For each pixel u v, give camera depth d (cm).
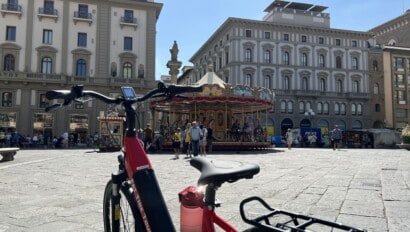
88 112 3825
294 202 582
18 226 459
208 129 2127
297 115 5419
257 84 5372
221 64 5828
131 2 4084
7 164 1291
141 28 4141
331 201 588
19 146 3381
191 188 232
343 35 5778
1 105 3691
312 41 5650
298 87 5525
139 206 242
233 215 497
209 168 218
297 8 5897
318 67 5622
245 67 5338
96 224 465
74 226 456
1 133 3566
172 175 946
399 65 6003
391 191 667
